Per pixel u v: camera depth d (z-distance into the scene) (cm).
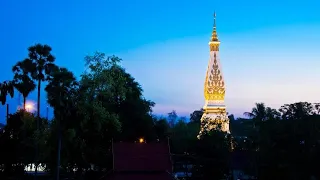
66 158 11319
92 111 11119
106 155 12112
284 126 12625
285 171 12406
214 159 14225
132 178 11038
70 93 10862
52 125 11006
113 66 12019
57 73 10625
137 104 13875
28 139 11038
